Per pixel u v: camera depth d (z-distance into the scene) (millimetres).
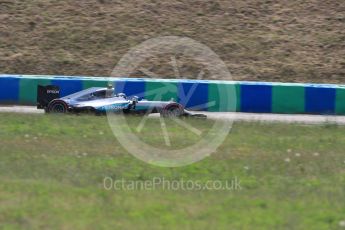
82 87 66312
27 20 85938
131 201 25984
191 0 91062
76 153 36094
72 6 89312
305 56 80312
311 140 44188
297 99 65625
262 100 65625
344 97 65375
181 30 84500
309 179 31641
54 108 56656
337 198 27500
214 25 85938
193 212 24688
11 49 80250
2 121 48406
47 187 27531
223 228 22766
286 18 88062
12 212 23719
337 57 80250
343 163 36156
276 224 23359
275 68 77750
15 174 30188
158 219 23656
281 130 48781
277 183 30453
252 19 87688
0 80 66688
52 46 81125
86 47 81062
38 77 66875
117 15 87500
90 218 23500
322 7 90375
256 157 36750
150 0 90688
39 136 41688
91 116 53219
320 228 23047
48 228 22172
